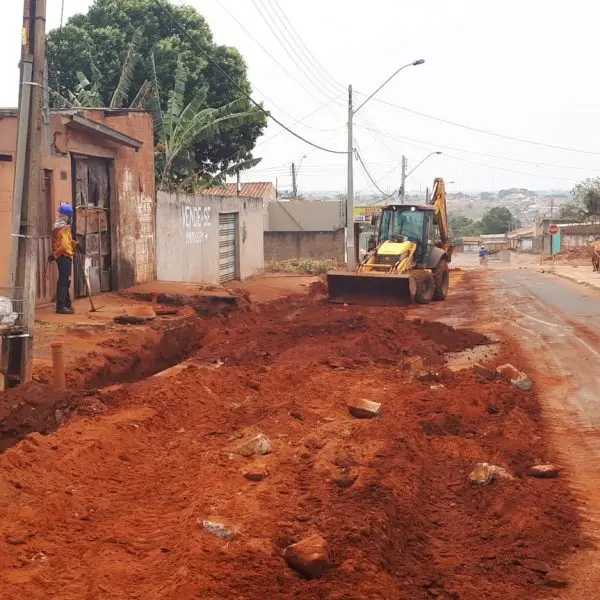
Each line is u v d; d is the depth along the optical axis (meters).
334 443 8.48
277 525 6.12
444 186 28.67
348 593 5.04
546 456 8.70
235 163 38.84
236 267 30.69
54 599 4.82
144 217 21.22
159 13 35.78
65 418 9.22
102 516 6.39
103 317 15.42
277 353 14.87
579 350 15.75
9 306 10.16
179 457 8.12
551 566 5.94
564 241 77.38
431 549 6.19
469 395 11.10
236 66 36.59
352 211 33.34
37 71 10.19
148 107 29.69
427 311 23.16
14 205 10.27
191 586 4.88
